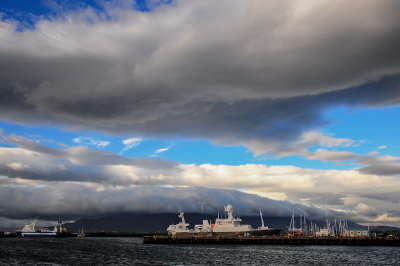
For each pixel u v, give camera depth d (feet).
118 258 462.60
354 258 436.35
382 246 607.37
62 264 397.60
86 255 506.48
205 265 387.96
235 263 402.31
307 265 380.78
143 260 436.76
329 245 635.25
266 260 424.87
